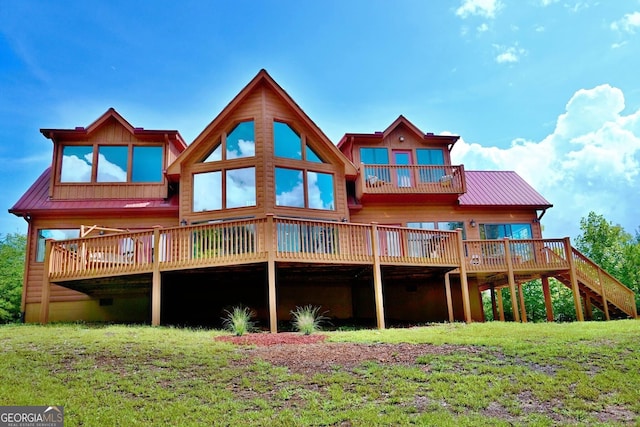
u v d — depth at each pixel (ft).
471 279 56.90
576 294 51.52
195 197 51.42
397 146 62.75
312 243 38.96
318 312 50.49
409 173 59.31
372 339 30.45
